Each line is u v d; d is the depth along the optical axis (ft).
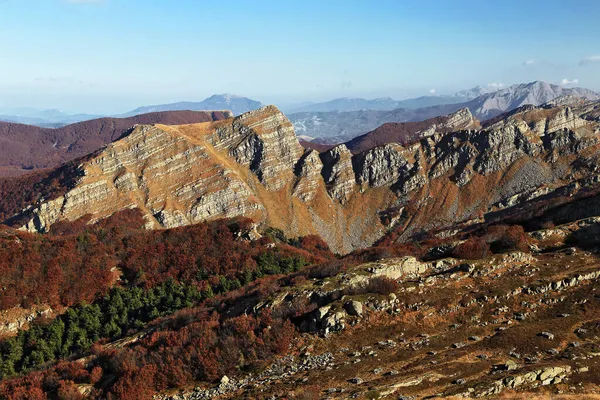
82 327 361.10
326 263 364.79
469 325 210.38
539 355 177.37
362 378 175.94
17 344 337.11
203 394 190.60
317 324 223.30
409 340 202.90
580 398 147.13
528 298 223.30
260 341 214.69
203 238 534.37
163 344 238.89
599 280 228.02
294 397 166.09
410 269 272.10
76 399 210.18
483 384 156.76
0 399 231.91
